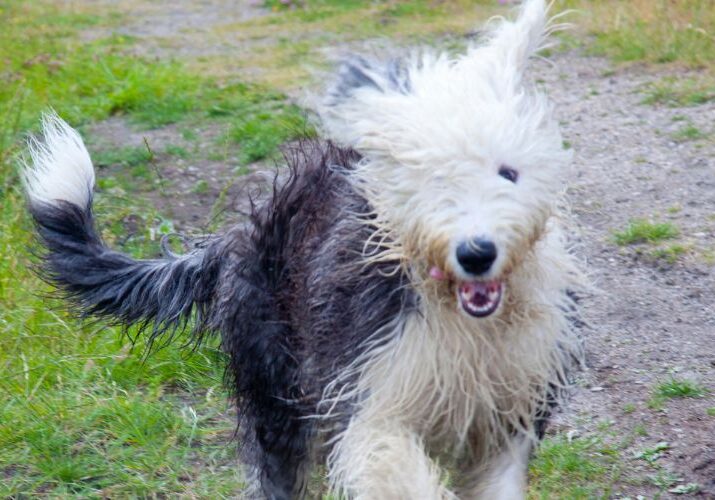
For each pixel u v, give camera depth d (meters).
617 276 11.38
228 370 8.21
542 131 6.62
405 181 6.40
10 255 11.76
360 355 6.72
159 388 9.84
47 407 9.34
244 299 7.70
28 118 16.70
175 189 14.40
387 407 6.64
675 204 12.88
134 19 27.66
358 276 6.77
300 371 7.41
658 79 16.95
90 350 10.24
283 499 8.05
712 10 18.88
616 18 19.42
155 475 8.73
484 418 6.81
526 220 6.28
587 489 8.12
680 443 8.67
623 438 8.80
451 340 6.53
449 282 6.34
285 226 7.51
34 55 22.16
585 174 13.88
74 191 8.68
